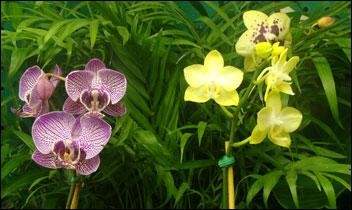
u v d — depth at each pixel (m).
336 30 0.69
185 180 0.64
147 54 0.63
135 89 0.64
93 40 0.58
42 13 0.67
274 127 0.48
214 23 0.71
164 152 0.59
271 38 0.50
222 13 0.68
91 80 0.50
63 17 0.69
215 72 0.48
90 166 0.49
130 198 0.67
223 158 0.52
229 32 0.70
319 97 0.70
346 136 0.72
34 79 0.51
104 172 0.61
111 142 0.59
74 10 0.70
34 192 0.62
